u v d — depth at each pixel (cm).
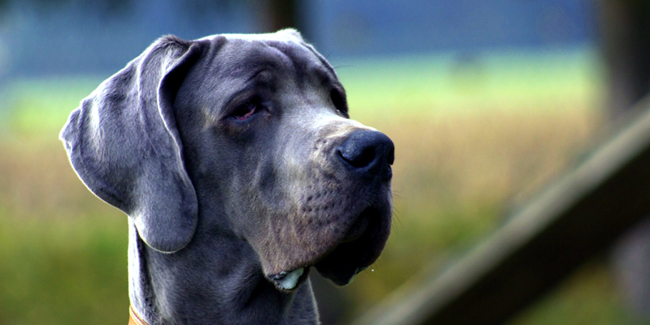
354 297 1290
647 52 1266
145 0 1297
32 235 1758
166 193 472
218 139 488
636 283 1251
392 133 3039
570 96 4750
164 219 469
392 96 6406
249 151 486
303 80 514
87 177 484
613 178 631
